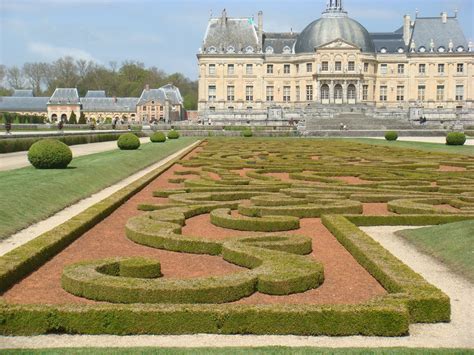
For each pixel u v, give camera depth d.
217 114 152.75
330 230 22.66
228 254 17.83
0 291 14.76
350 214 25.22
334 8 164.62
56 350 10.71
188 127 131.50
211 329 12.52
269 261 16.30
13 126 117.75
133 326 12.43
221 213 23.80
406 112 147.62
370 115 148.00
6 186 29.05
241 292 14.33
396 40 166.75
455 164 46.56
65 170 38.41
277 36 170.50
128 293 13.77
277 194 28.92
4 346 11.77
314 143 78.19
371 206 28.25
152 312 12.46
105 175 39.47
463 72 162.38
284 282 14.78
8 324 12.31
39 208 26.47
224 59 163.88
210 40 165.62
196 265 17.58
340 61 158.12
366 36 161.25
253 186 31.38
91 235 21.64
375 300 13.41
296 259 16.58
